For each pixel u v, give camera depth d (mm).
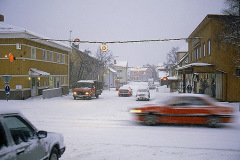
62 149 5773
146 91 30000
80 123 12234
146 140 8703
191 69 25391
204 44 27562
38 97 28594
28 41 27484
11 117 4160
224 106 11188
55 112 16688
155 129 10656
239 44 21562
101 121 12828
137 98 28719
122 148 7676
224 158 6676
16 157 3789
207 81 27891
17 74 26391
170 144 8156
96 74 57938
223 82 24156
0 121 3766
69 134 9688
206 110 11039
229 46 23109
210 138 8992
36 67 29516
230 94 24062
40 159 4590
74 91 29219
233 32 20422
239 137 9148
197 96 11344
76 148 7668
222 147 7781
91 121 12836
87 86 30141
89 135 9508
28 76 27438
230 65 24031
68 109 18594
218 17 23828
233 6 19062
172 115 11227
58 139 5598
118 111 17297
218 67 24062
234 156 6852
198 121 11062
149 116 11539
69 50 40469
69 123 12219
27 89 27406
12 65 26438
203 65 23953
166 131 10234
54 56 35250
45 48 32156
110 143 8289
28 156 4164
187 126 11398
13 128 4238
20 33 25922
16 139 4094
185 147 7789
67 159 6578
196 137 9148
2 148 3586
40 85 30828
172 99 11484
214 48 24125
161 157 6773
